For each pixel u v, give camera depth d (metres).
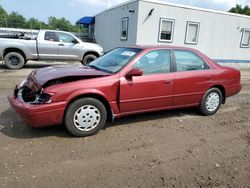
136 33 12.87
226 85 5.45
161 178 2.96
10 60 10.32
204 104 5.23
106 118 4.15
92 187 2.72
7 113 4.79
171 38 13.74
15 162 3.12
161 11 13.05
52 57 10.81
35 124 3.62
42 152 3.41
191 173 3.11
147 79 4.34
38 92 3.69
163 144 3.87
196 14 14.04
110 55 4.95
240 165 3.36
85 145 3.69
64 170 3.01
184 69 4.87
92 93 3.86
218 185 2.90
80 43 11.15
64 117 3.79
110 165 3.18
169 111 5.53
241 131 4.62
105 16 17.78
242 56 16.66
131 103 4.27
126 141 3.90
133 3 13.01
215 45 15.30
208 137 4.25
